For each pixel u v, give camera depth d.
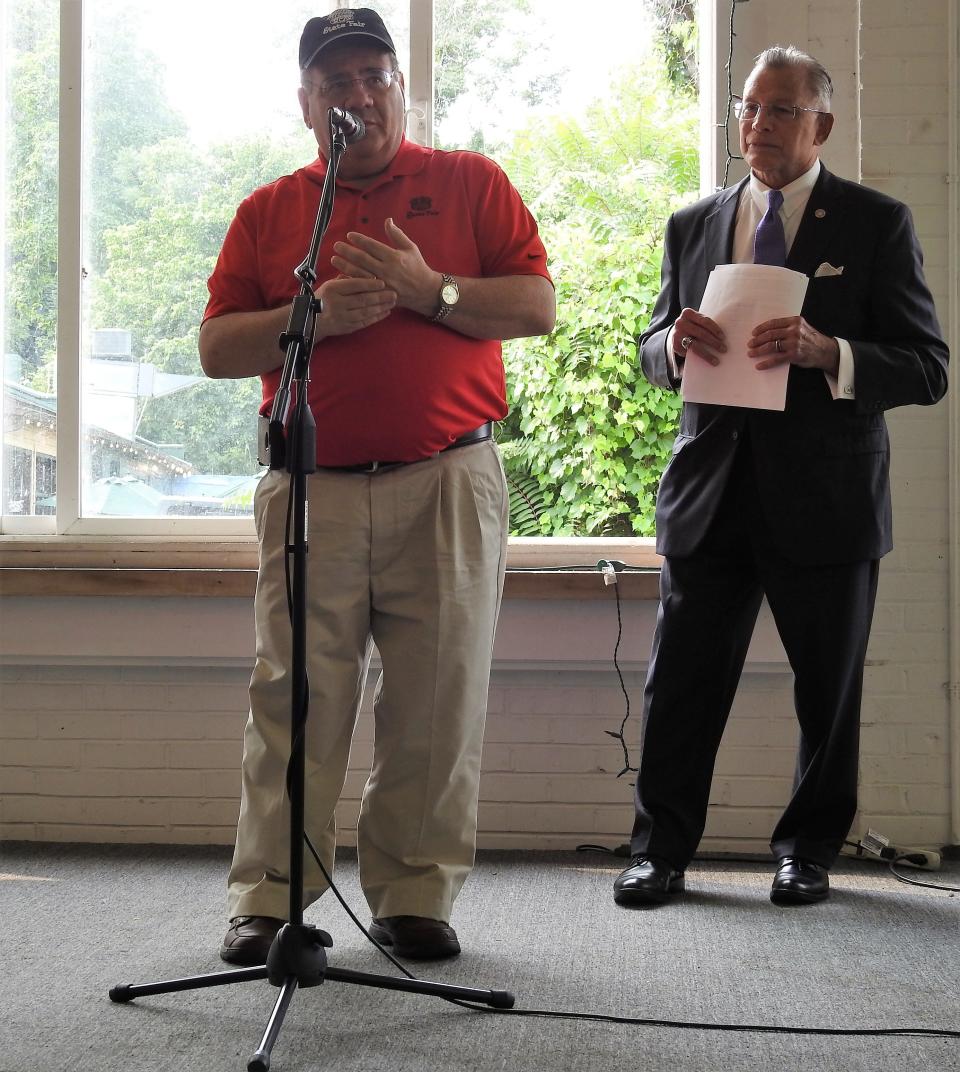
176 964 2.43
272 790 2.43
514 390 3.58
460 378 2.46
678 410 3.56
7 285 3.62
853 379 2.70
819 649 2.81
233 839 3.46
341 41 2.40
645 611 3.36
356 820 3.43
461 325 2.40
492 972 2.37
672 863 2.90
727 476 2.80
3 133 3.61
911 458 3.33
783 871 2.88
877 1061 1.97
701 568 2.89
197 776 3.46
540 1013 2.15
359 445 2.42
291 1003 2.20
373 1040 2.04
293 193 2.54
